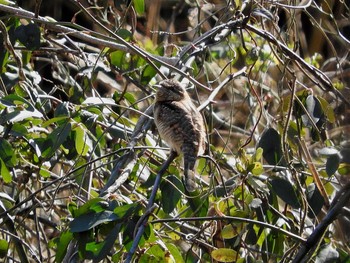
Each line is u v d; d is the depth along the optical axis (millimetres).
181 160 10812
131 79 11477
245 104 14617
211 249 9805
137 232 7984
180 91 10359
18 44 11742
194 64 11758
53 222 11609
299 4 12047
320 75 11141
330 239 9914
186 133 9867
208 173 11570
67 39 11719
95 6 11648
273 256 9930
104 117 11039
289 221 9711
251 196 9555
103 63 11945
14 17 10508
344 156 9352
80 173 10117
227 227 9211
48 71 14828
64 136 9508
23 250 10273
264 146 10086
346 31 15719
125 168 9312
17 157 10445
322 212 11102
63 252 8578
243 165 9891
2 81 10828
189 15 14891
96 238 8625
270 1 11164
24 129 9875
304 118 10328
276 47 11734
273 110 14273
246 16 10766
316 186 10070
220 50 15500
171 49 12945
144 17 16547
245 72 10711
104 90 14992
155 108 10203
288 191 9758
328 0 13242
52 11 16297
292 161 10180
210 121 11930
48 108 11492
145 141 11242
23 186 10617
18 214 10633
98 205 8281
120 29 11266
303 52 15609
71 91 11680
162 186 9367
